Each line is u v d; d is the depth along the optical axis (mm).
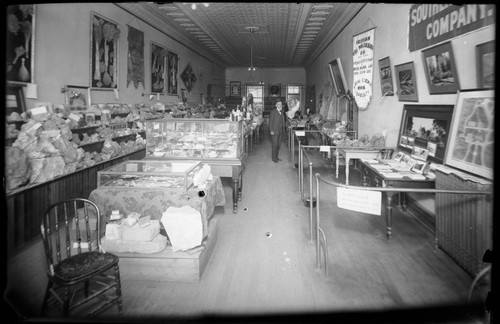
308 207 6105
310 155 12055
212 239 4254
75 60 6367
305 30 12445
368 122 8219
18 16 4836
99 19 7152
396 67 6242
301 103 24078
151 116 9484
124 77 8547
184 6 9398
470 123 3986
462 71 4254
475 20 3902
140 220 3752
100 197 4117
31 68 5129
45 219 2838
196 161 5406
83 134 6410
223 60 20953
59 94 5902
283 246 4422
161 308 3047
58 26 5844
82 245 3932
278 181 8180
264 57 19422
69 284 2566
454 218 3764
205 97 17672
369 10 8055
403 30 6047
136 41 9195
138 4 8789
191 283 3508
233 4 9281
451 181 3836
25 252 4141
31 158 4578
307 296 3238
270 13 10117
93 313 2846
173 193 4047
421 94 5461
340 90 11242
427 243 4453
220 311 2998
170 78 12305
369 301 3146
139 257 3541
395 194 6191
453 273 3645
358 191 3537
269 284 3471
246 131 11367
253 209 6031
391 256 4082
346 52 10422
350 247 4363
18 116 4715
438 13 4738
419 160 5273
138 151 8312
